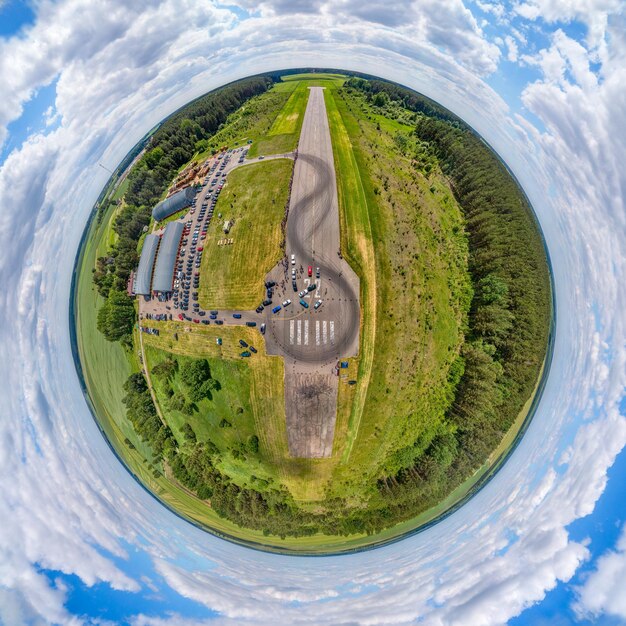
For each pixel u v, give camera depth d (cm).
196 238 8100
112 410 8738
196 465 7469
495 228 7781
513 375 7312
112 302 8275
